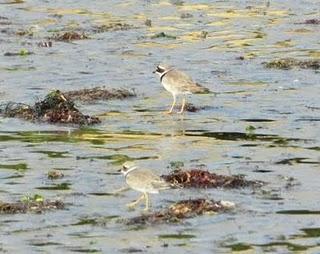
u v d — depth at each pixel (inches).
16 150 1101.1
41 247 818.2
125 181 984.9
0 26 1964.8
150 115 1277.1
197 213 894.4
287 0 2309.3
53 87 1433.3
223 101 1358.3
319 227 866.8
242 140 1152.2
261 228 863.1
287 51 1722.4
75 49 1742.1
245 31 1924.2
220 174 1006.4
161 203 921.5
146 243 826.8
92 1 2283.5
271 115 1278.3
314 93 1403.8
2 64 1601.9
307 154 1091.3
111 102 1347.2
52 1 2281.0
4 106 1304.1
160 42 1813.5
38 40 1824.6
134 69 1573.6
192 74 1536.7
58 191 956.0
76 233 849.5
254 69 1572.3
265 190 960.9
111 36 1868.8
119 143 1135.0
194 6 2223.2
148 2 2272.4
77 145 1125.7
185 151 1101.1
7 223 872.3
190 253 805.9
